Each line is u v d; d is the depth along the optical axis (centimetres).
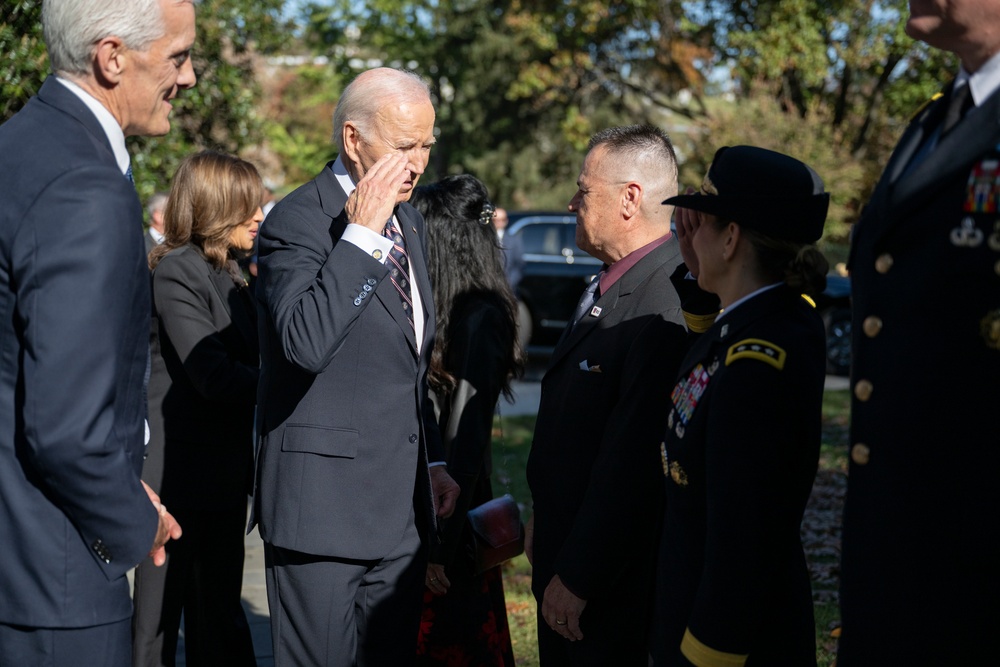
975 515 152
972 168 152
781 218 185
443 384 309
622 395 236
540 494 260
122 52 199
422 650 314
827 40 1708
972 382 151
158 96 208
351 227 244
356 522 259
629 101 2392
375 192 246
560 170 2769
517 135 2733
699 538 191
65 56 199
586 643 246
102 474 185
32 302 183
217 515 316
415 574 275
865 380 166
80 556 194
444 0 2578
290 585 266
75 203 185
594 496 233
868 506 164
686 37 1914
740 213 186
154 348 307
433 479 300
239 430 316
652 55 2005
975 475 152
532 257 1220
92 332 182
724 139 1591
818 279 183
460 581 315
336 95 2675
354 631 270
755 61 1667
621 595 243
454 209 313
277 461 262
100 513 188
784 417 176
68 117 195
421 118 260
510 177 2734
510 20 2058
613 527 231
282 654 268
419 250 286
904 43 1578
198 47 729
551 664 266
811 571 460
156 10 200
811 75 1644
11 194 187
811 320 189
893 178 167
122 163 205
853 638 167
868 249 168
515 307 322
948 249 154
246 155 960
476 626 317
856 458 168
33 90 501
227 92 742
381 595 271
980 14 152
